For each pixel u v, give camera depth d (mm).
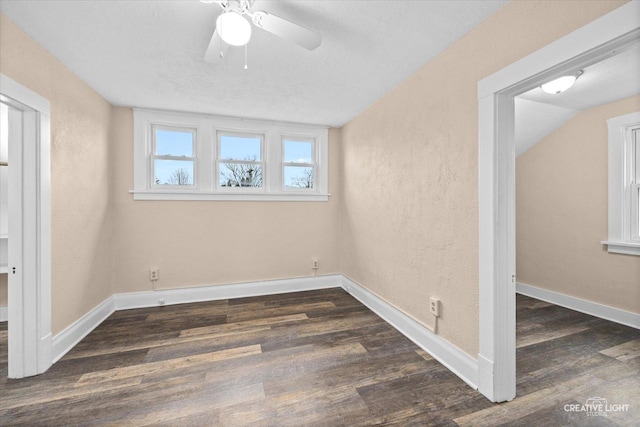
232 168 3365
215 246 3248
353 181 3316
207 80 2307
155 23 1592
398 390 1634
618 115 2615
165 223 3064
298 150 3619
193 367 1873
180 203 3113
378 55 1936
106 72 2162
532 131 3115
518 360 1939
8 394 1596
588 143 2840
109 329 2455
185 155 3184
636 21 971
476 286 1654
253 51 1886
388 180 2582
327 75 2227
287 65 2070
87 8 1465
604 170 2727
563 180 3061
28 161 1749
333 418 1418
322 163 3623
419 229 2160
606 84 2264
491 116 1513
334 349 2113
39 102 1765
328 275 3680
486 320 1568
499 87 1467
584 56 1146
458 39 1750
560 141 3080
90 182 2426
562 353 2029
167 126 3102
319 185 3643
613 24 1033
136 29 1644
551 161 3168
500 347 1534
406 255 2330
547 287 3219
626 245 2525
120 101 2746
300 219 3562
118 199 2900
